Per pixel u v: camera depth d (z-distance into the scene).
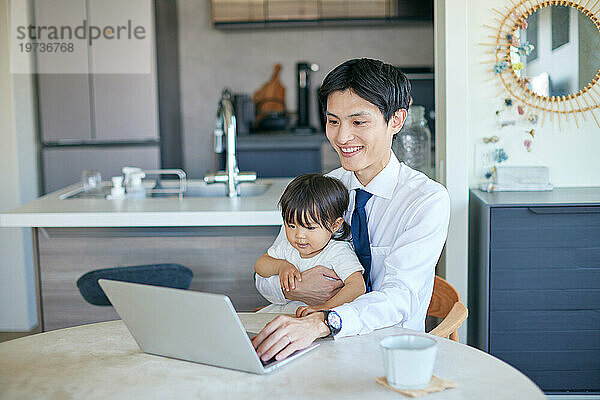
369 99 1.78
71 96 4.97
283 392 1.29
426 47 5.69
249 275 2.99
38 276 3.04
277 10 5.40
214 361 1.42
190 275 2.81
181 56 5.78
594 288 2.80
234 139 3.23
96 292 2.70
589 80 3.17
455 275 3.03
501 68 3.19
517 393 1.27
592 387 2.86
